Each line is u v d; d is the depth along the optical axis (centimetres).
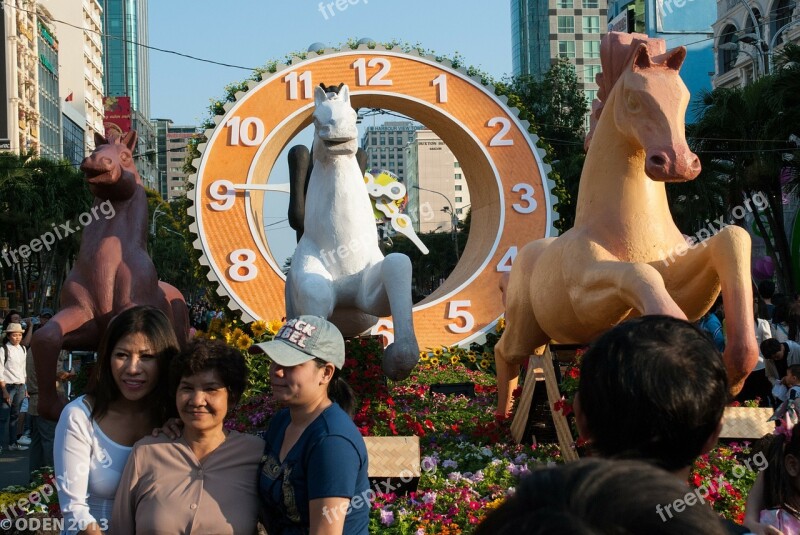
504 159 1374
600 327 569
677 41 3822
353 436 339
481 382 1132
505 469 629
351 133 716
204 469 361
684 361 218
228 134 1323
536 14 8619
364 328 760
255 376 851
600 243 577
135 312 396
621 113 562
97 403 388
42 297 3900
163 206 5797
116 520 364
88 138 9144
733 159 2195
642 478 130
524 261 686
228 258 1298
